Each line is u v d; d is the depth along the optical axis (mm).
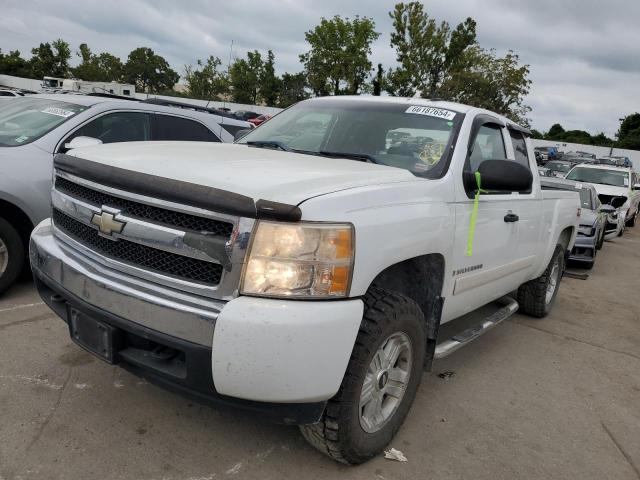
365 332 2539
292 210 2178
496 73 34438
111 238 2514
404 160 3402
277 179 2436
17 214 4641
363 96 4301
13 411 2982
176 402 3246
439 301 3223
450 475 2863
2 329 3982
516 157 4328
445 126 3582
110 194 2529
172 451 2789
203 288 2271
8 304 4453
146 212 2420
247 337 2154
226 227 2238
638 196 17531
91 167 2623
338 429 2537
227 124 6629
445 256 3137
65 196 2852
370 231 2438
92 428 2908
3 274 4469
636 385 4410
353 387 2510
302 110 4277
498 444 3232
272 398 2227
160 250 2383
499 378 4219
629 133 83625
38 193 4645
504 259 4109
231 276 2217
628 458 3252
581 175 15922
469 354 4656
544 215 4812
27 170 4629
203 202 2225
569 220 5582
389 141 3590
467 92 34562
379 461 2910
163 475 2604
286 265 2211
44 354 3666
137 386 3379
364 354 2523
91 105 5418
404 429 3270
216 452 2822
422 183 2994
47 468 2557
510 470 2979
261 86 55031
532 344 5121
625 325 6156
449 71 38219
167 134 5945
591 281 8609
